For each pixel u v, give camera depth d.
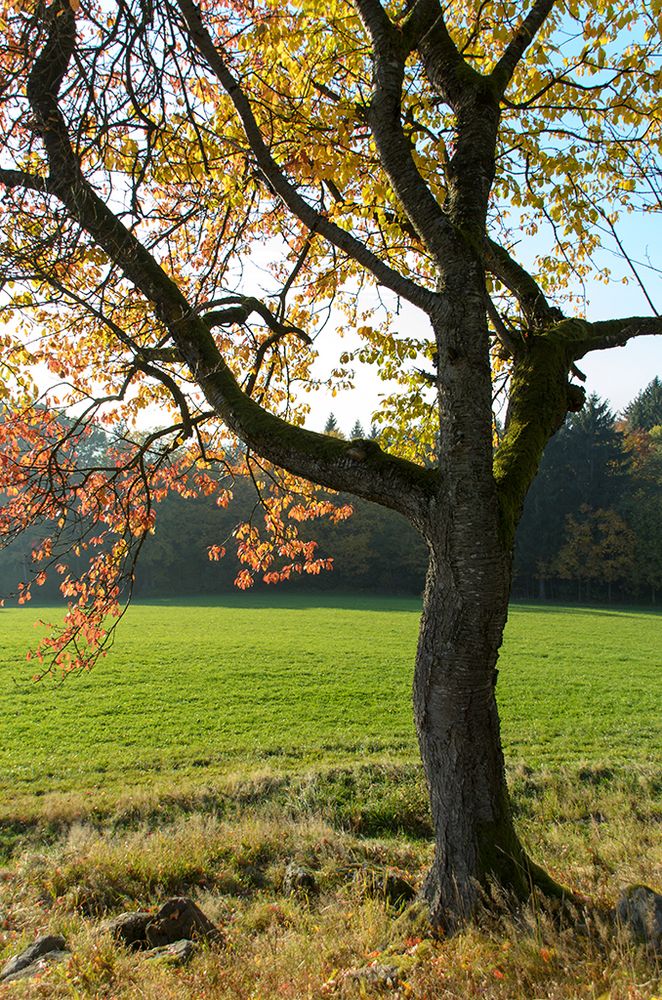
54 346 8.46
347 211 7.62
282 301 7.96
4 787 14.45
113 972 5.20
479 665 5.21
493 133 5.73
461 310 5.10
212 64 4.52
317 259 9.02
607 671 30.30
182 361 6.64
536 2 5.89
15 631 42.66
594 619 55.16
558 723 20.48
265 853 9.20
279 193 4.97
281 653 34.12
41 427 7.66
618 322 6.79
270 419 5.43
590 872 6.94
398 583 82.81
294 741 18.28
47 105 5.34
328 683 26.94
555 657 34.41
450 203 5.62
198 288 7.24
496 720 5.41
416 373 9.53
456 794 5.32
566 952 4.45
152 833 10.77
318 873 8.43
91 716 21.33
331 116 5.30
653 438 87.06
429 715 5.36
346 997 4.41
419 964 4.74
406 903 6.53
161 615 53.12
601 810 11.62
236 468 9.10
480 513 5.03
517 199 7.93
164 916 6.30
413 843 10.60
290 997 4.45
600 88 6.68
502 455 5.65
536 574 79.06
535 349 6.12
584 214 7.77
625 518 76.25
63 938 6.16
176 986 4.79
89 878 8.36
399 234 7.67
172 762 16.38
